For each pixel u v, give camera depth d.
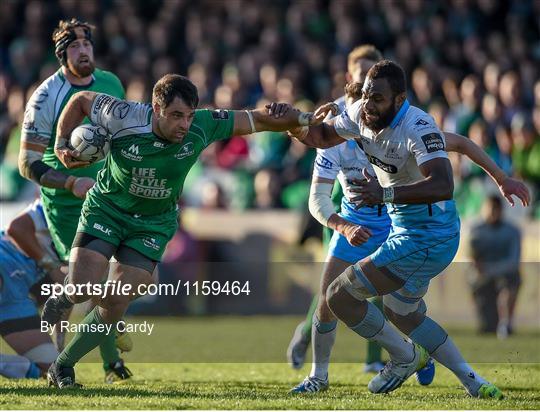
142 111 19.42
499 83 49.38
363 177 22.06
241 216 46.62
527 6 58.69
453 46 55.25
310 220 44.94
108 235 20.14
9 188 47.53
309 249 45.47
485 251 40.69
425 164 18.78
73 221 24.14
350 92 21.86
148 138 19.33
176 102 18.67
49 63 58.53
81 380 23.47
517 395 21.00
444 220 20.11
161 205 20.27
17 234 24.34
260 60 55.19
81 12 60.62
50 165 24.11
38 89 23.89
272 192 46.97
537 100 46.59
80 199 24.00
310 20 58.25
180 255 44.31
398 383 21.09
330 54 56.47
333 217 21.36
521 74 51.25
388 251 20.03
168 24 59.81
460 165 44.59
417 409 17.91
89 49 23.89
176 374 25.50
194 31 58.94
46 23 60.34
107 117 19.56
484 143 44.34
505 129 44.66
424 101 49.69
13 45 59.88
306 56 55.09
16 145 48.22
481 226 40.94
